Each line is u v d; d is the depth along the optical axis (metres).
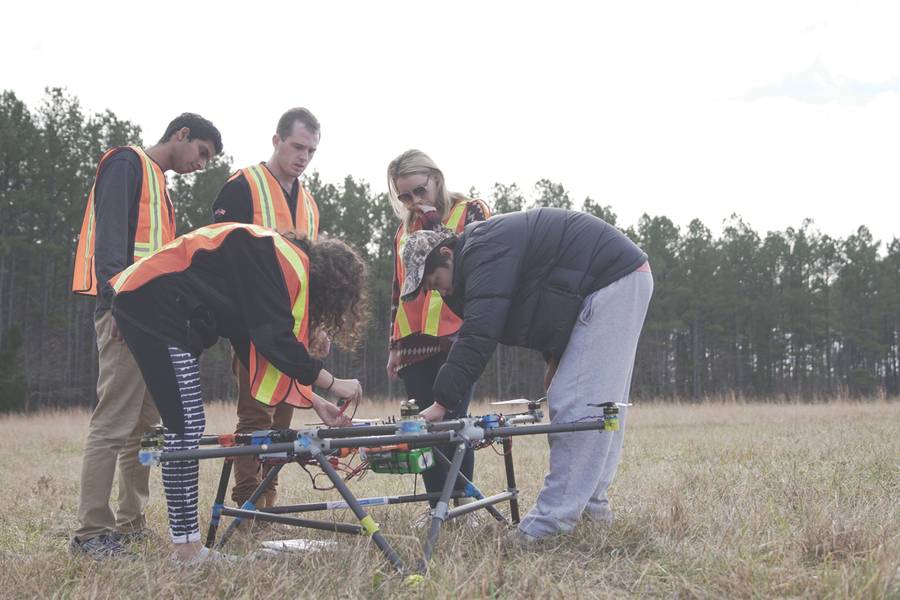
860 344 70.75
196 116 4.43
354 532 3.66
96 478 3.90
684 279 63.84
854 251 75.62
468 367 3.55
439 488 4.46
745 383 67.44
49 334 44.50
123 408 3.96
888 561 2.80
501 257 3.63
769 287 72.81
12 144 41.31
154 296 3.51
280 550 3.60
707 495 4.63
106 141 44.00
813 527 3.40
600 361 3.73
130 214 4.14
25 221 43.16
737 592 2.81
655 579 3.06
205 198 43.78
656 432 11.69
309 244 3.73
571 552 3.51
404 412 3.41
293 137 5.01
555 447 3.78
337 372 49.50
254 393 3.54
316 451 3.27
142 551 3.66
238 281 3.47
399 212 4.79
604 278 3.75
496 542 3.62
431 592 2.87
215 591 3.04
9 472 7.98
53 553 3.79
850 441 7.48
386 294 50.12
